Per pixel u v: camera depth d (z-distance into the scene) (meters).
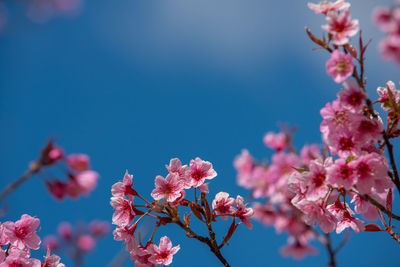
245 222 1.74
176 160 1.75
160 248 1.73
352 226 1.71
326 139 1.69
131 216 1.73
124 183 1.74
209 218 1.72
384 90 1.72
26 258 1.72
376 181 1.68
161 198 1.73
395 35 1.57
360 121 1.69
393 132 1.69
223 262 1.71
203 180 1.74
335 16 1.67
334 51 1.67
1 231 1.73
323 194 1.67
